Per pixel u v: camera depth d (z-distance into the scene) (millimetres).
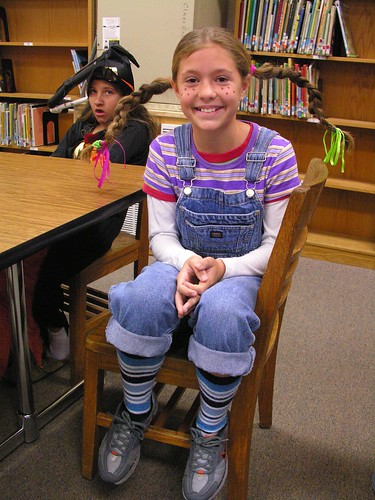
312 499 1222
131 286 962
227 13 3207
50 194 1186
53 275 1484
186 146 1056
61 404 1484
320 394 1655
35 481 1229
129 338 947
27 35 3678
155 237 1106
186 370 1027
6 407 1516
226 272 994
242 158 1023
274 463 1334
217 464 1061
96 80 1812
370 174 3102
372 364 1859
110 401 1543
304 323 2160
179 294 942
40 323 1597
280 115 2902
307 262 2955
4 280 1468
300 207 850
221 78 951
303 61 2943
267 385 1393
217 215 1041
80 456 1319
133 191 1246
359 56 2918
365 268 2898
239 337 884
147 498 1194
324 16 2656
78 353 1558
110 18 2777
